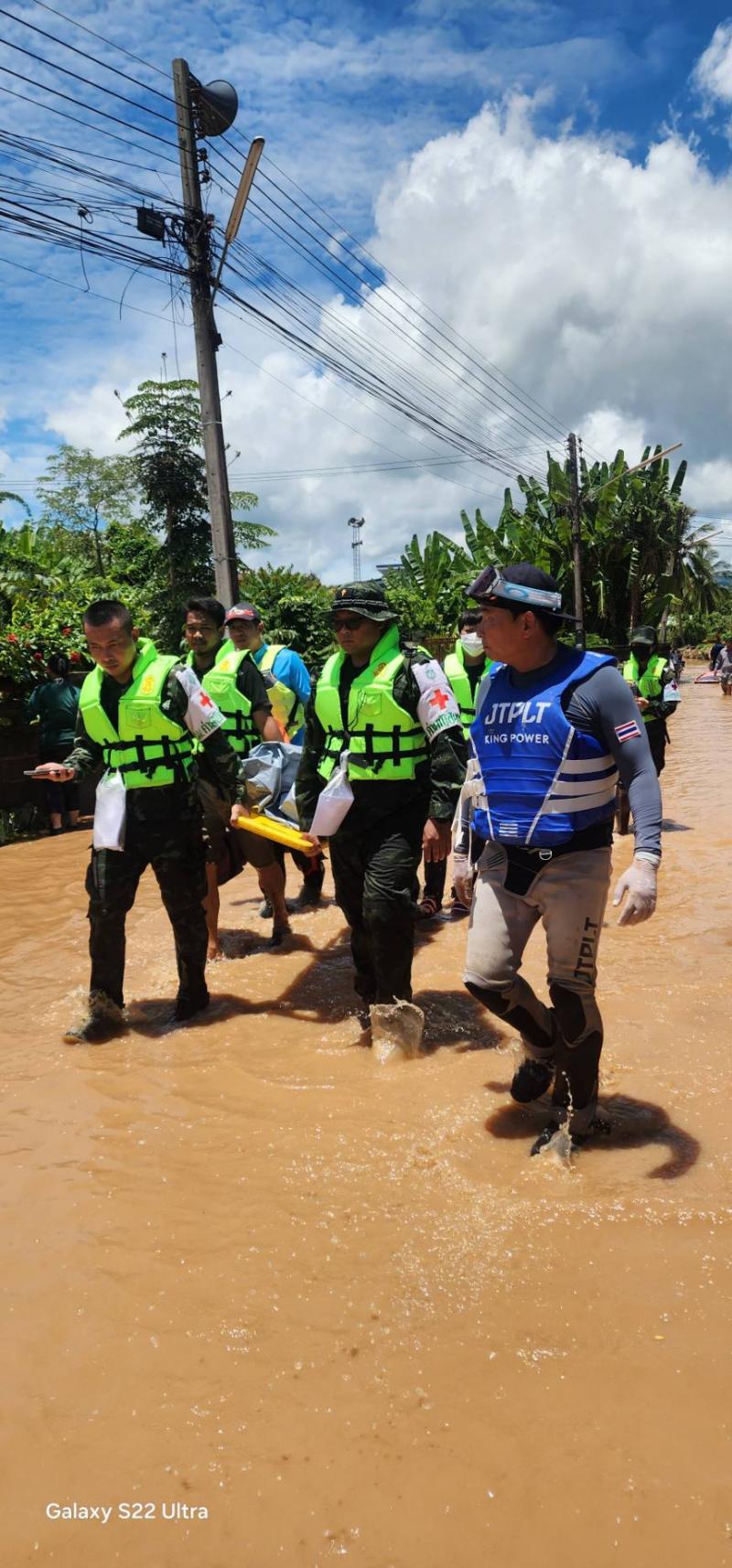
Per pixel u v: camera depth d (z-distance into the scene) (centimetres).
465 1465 189
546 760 295
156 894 690
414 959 507
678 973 458
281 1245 260
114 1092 359
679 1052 373
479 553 3497
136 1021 435
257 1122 332
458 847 341
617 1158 299
